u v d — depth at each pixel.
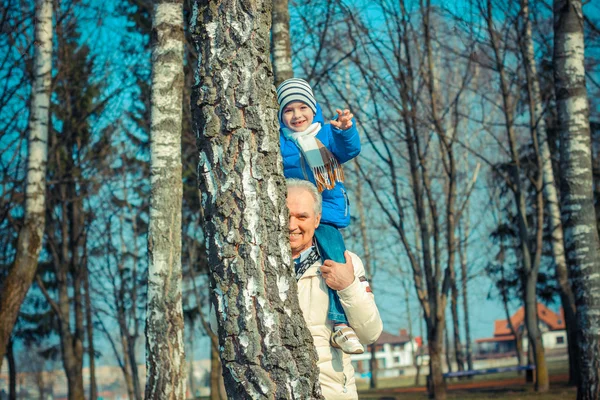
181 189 7.52
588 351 8.55
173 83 7.65
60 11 16.56
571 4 9.05
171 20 7.75
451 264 18.34
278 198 2.52
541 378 17.81
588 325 8.57
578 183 8.83
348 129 3.28
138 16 18.25
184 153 17.98
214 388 19.30
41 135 10.74
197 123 2.59
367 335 3.03
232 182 2.48
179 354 7.14
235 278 2.42
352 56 17.70
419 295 19.00
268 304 2.40
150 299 7.22
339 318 3.00
